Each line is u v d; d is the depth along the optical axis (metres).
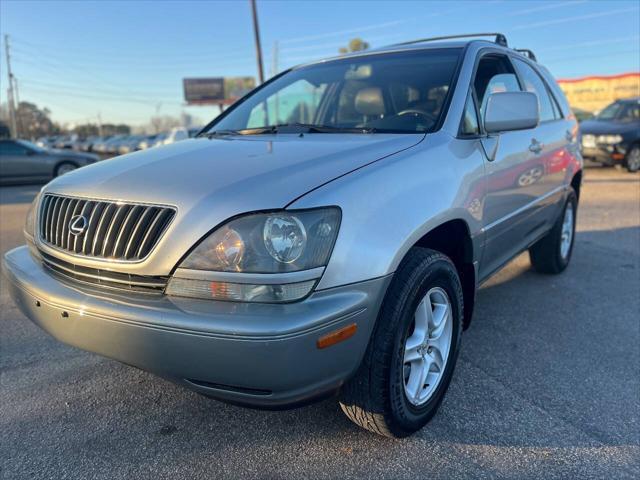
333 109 3.59
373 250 1.98
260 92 3.90
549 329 3.61
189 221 1.89
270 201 1.87
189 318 1.80
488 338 3.47
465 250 2.76
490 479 2.12
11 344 3.40
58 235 2.26
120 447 2.36
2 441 2.40
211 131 3.54
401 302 2.11
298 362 1.79
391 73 3.37
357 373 2.12
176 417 2.58
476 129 3.00
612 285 4.53
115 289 2.02
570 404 2.66
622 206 8.16
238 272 1.81
